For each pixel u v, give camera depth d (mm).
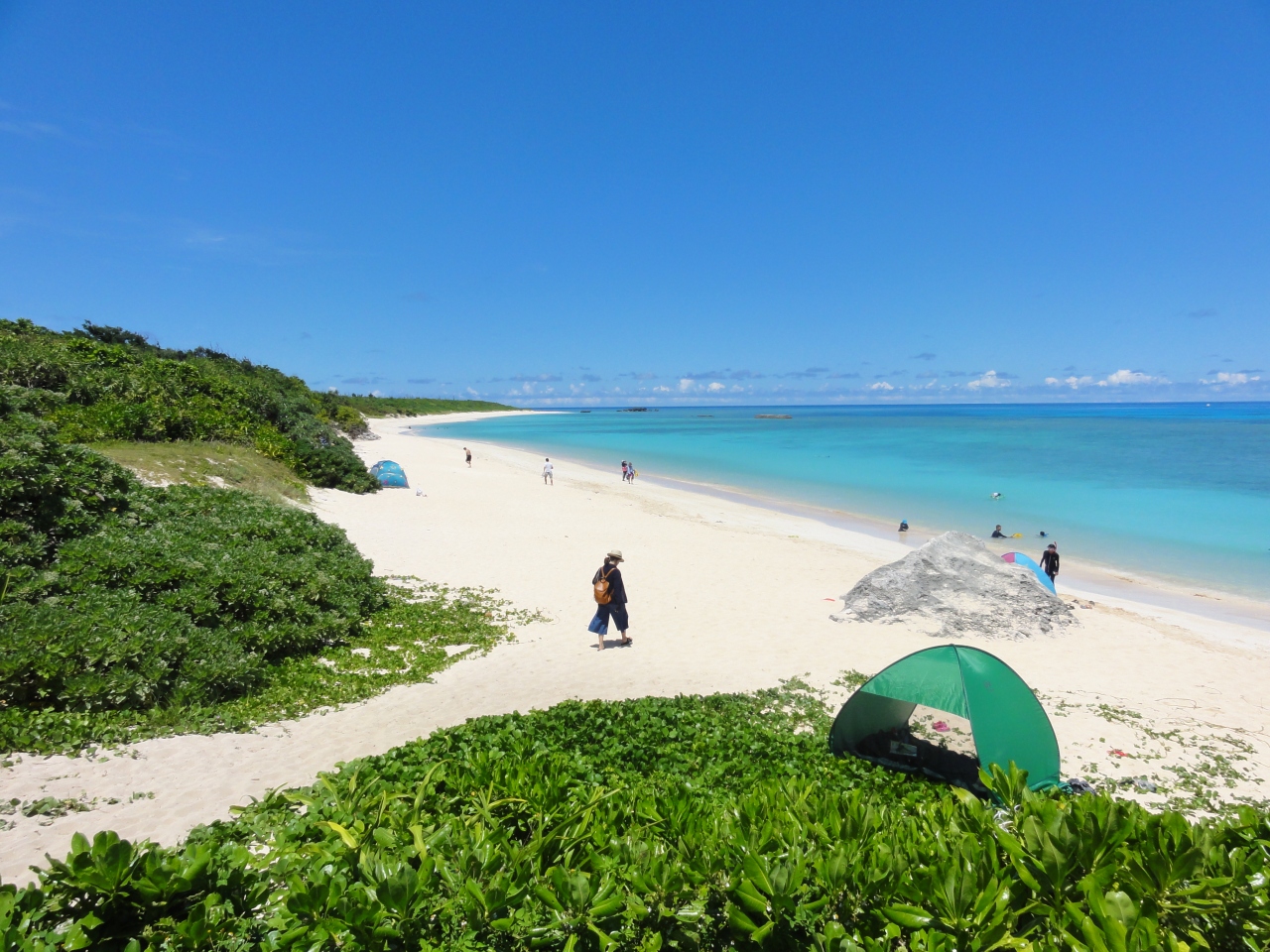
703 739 8344
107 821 5898
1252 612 18547
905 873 3670
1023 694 8117
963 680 7934
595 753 7574
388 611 14750
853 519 32031
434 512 27703
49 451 12453
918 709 9219
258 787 6832
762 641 14469
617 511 31500
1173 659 14133
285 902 3549
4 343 25781
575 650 13477
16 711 7570
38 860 5152
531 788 5000
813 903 3463
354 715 9391
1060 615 15961
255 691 9844
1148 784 8656
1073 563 23703
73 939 3031
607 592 13531
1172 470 47250
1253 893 3375
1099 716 11008
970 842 3797
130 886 3256
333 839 4203
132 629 9141
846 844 3885
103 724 7863
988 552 16844
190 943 3174
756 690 11445
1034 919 3391
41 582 9672
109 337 48719
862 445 74750
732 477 47938
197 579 11375
